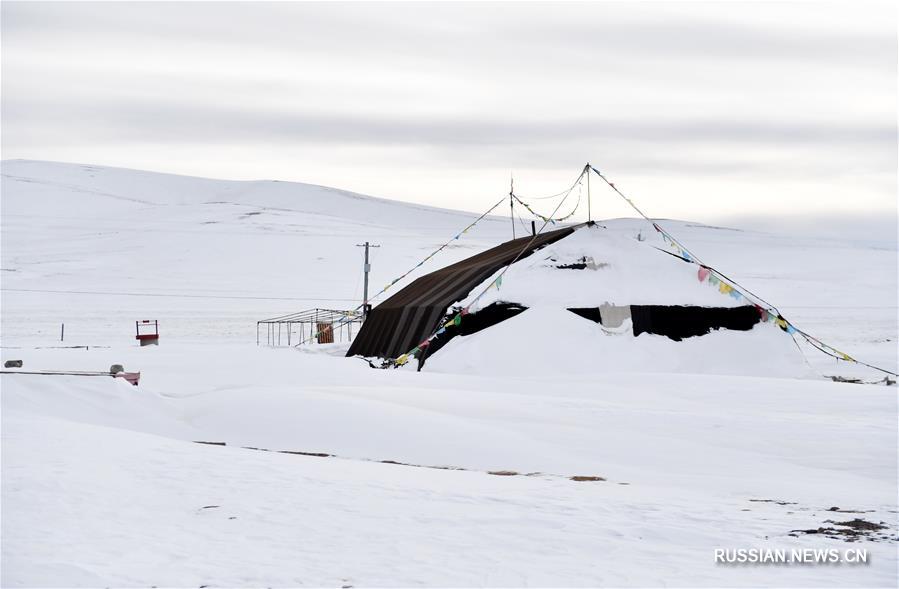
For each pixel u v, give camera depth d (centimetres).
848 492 1216
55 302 8156
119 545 889
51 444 1493
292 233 14562
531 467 1441
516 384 2541
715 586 741
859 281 10981
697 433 1672
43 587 754
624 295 3378
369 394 2134
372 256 11956
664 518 988
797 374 3144
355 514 1018
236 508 1050
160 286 9550
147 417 2012
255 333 6138
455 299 3381
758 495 1191
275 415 1914
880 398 2153
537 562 819
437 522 977
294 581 773
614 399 2223
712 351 3219
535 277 3478
